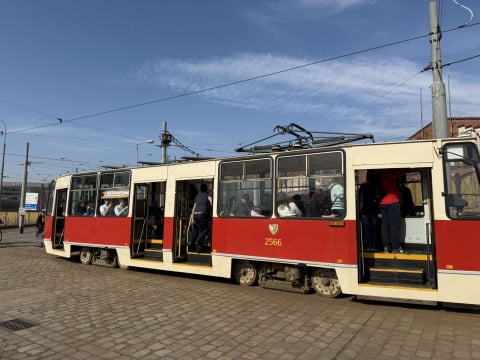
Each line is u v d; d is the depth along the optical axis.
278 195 8.36
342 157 7.57
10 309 7.25
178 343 5.37
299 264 7.87
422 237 7.42
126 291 8.75
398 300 6.80
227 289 8.81
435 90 10.57
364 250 7.61
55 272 11.48
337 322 6.21
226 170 9.34
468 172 6.57
